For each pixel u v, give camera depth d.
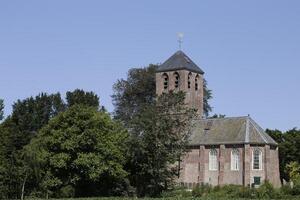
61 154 80.25
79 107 83.75
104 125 85.44
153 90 139.00
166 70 126.25
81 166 80.25
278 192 84.38
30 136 93.56
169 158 84.69
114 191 85.94
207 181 113.44
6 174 77.06
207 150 114.75
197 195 84.44
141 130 85.25
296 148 132.50
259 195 83.38
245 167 108.44
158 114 86.12
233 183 109.75
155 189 85.38
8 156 83.62
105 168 81.12
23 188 76.38
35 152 78.19
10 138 90.69
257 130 111.81
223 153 112.00
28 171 77.19
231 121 115.31
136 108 137.62
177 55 126.62
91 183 84.31
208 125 118.00
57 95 118.44
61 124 82.81
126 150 85.56
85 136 81.00
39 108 112.38
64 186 81.06
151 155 84.75
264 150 110.06
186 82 124.12
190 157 116.44
